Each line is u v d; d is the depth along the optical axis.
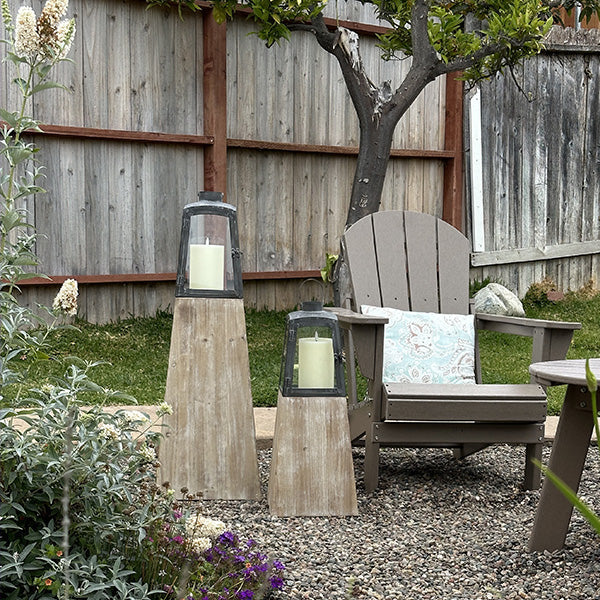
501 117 7.21
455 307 3.76
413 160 6.82
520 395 3.08
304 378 2.90
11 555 1.76
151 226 5.61
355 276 3.64
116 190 5.42
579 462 2.50
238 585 2.11
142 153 5.52
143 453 2.03
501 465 3.61
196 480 3.00
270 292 6.25
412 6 5.05
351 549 2.57
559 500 2.52
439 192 7.04
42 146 5.07
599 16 5.88
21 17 1.98
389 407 3.02
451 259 3.83
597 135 7.82
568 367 2.42
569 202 7.73
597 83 7.75
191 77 5.68
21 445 1.80
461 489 3.24
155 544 2.03
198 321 3.00
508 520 2.89
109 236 5.42
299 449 2.88
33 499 1.92
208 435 3.00
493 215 7.23
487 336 6.18
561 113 7.58
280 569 2.25
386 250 3.74
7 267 1.97
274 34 4.88
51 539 1.83
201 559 2.12
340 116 6.48
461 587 2.30
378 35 5.76
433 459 3.70
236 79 5.88
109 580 1.77
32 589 1.82
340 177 6.54
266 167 6.11
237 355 3.02
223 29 5.68
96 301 5.41
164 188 5.64
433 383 3.41
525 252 7.43
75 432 1.92
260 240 6.13
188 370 2.99
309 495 2.88
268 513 2.89
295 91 6.20
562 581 2.34
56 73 5.07
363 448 3.86
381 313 3.57
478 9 5.50
